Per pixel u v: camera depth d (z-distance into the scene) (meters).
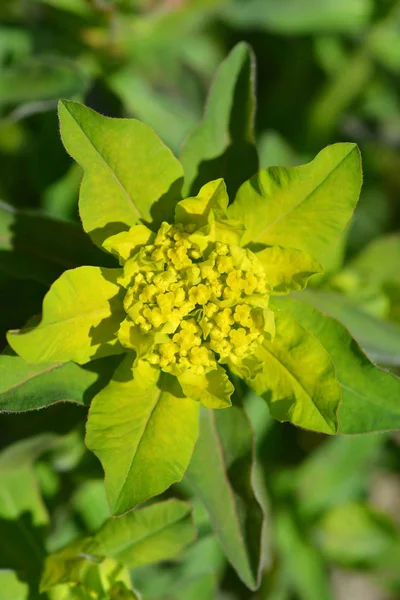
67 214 0.41
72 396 0.31
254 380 0.31
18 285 0.37
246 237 0.31
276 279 0.31
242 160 0.33
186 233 0.31
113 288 0.31
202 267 0.30
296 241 0.31
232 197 0.33
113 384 0.31
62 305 0.30
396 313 0.41
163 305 0.30
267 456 0.42
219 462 0.32
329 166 0.30
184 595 0.39
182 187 0.31
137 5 0.39
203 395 0.30
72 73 0.38
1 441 0.36
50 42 0.41
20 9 0.41
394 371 0.40
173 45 0.42
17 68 0.38
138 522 0.34
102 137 0.30
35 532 0.36
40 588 0.33
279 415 0.31
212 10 0.40
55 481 0.38
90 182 0.31
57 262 0.33
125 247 0.31
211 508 0.32
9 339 0.29
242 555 0.32
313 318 0.32
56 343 0.30
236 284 0.30
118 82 0.41
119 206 0.31
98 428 0.30
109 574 0.33
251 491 0.32
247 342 0.30
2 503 0.36
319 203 0.31
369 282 0.42
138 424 0.30
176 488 0.38
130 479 0.30
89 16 0.39
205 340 0.31
